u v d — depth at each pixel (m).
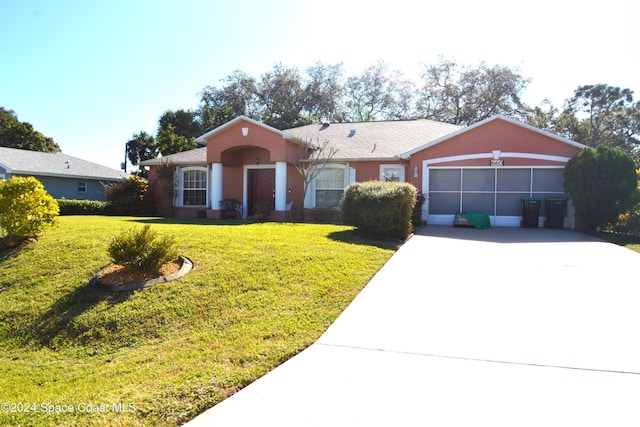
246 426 2.79
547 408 2.89
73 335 5.41
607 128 35.97
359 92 42.62
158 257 6.76
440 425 2.71
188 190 19.94
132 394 3.46
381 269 7.37
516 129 14.71
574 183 13.26
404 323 4.73
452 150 15.27
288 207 17.12
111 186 21.31
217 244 8.35
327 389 3.26
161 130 32.25
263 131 16.67
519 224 14.84
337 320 4.89
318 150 17.08
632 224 12.57
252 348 4.22
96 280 6.63
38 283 6.87
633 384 3.23
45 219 9.15
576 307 5.22
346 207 10.79
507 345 4.05
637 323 4.62
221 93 43.56
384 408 2.94
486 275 6.97
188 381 3.54
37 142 43.53
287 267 6.99
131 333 5.31
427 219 15.53
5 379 4.39
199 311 5.62
